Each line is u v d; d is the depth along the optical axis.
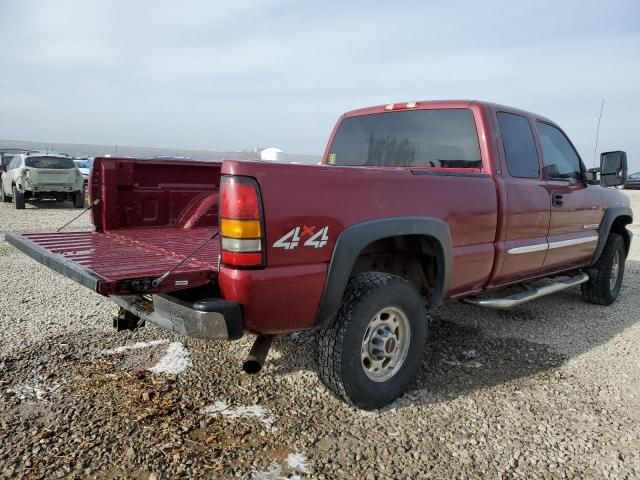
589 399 3.38
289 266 2.62
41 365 3.57
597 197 5.26
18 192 14.88
